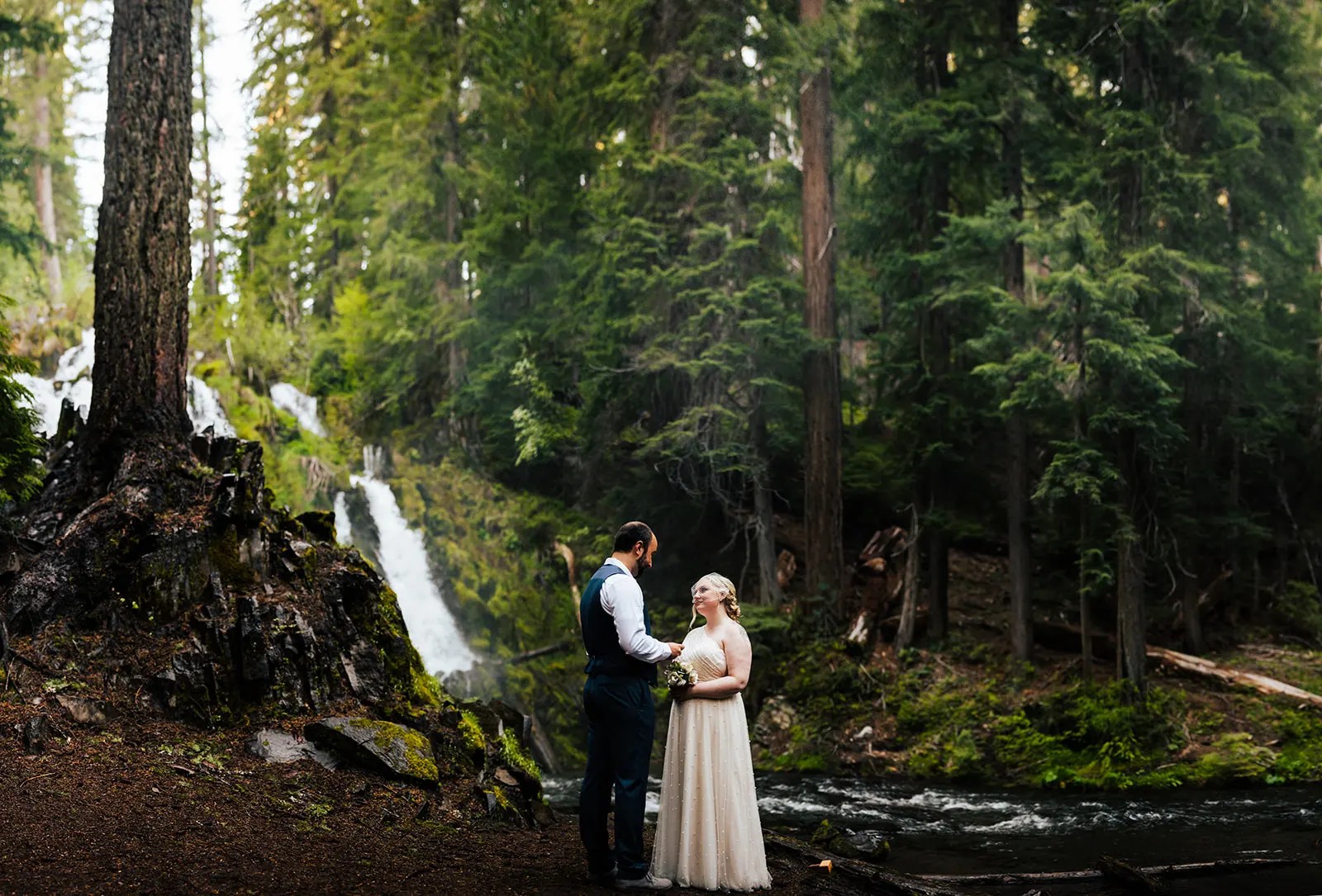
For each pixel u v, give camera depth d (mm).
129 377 9305
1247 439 18484
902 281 19141
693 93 20562
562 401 24109
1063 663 17062
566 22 25266
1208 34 16938
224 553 8328
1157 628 18438
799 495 23531
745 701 17875
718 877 5914
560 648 20125
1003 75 17891
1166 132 17078
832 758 16109
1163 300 16609
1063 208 16094
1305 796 12555
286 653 7852
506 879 5703
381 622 8758
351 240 30484
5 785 5730
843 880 6668
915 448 18359
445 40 25562
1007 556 22719
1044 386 15367
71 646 7559
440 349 25422
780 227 19250
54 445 10438
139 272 9438
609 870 5867
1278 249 18281
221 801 6191
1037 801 12758
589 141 24156
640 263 20188
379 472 23516
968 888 7266
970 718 16031
